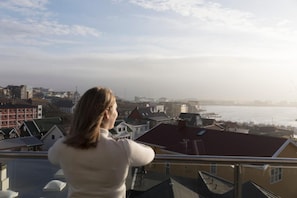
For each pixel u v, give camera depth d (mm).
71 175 1448
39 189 2701
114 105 1583
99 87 1559
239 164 2736
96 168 1430
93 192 1431
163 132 19703
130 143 1523
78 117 1482
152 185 2535
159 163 2701
